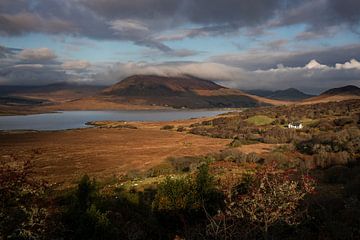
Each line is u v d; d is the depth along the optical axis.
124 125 151.12
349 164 40.91
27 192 8.25
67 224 12.71
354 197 15.22
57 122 190.25
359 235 10.73
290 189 9.02
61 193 23.16
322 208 12.32
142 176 45.91
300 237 10.09
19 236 7.92
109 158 69.88
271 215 8.78
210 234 9.12
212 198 16.69
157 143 93.75
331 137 67.62
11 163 8.70
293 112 147.25
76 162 64.94
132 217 16.62
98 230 13.36
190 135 112.75
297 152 61.22
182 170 48.59
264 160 47.78
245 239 8.55
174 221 16.62
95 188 17.66
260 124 123.75
